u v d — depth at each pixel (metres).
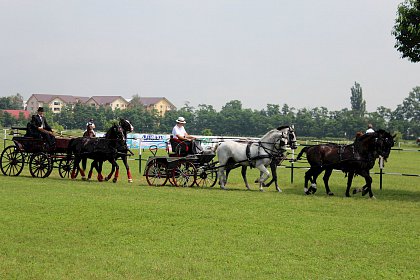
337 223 14.57
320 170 21.20
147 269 9.99
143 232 12.98
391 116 144.12
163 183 23.47
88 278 9.45
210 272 9.87
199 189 21.94
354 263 10.68
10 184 21.55
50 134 24.86
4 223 13.71
